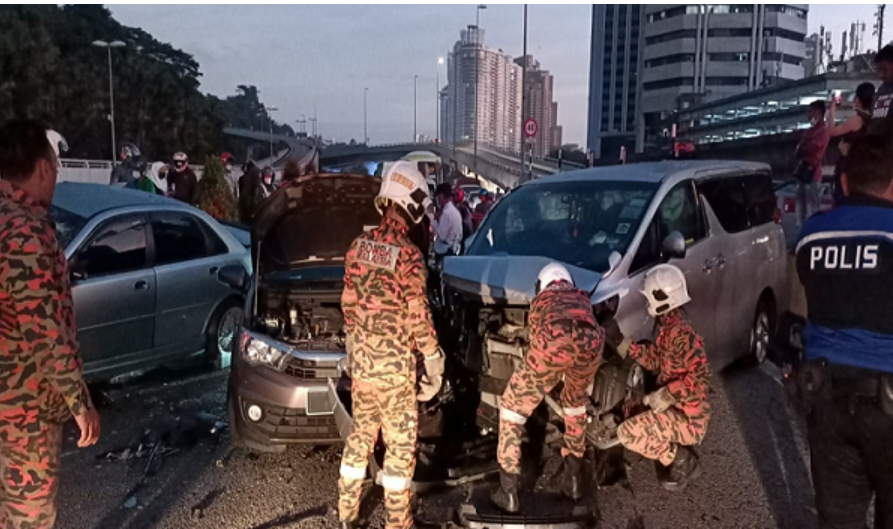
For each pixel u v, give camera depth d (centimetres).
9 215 282
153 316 636
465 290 475
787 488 448
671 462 434
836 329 269
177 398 630
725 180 646
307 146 11994
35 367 288
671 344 426
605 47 15175
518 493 438
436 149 8881
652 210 534
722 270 598
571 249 525
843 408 265
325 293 514
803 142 927
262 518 413
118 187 724
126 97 6600
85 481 464
